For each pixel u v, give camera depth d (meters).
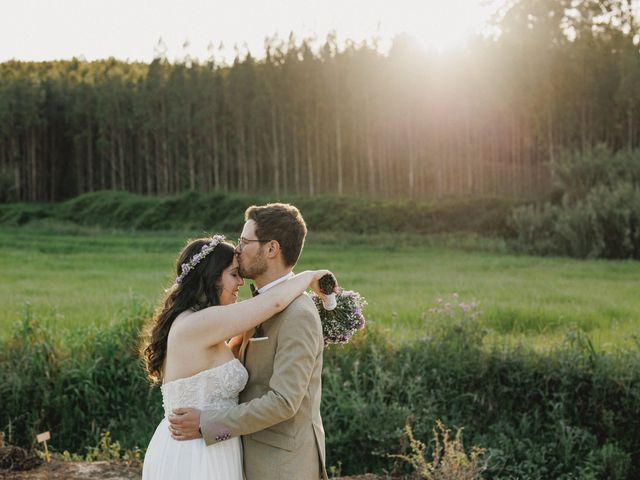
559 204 37.53
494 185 56.16
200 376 3.11
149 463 3.27
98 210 61.25
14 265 25.03
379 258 27.22
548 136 52.12
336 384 7.36
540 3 51.72
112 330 8.75
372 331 8.77
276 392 2.97
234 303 3.21
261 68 67.31
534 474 6.36
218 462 3.13
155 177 77.50
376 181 66.75
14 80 81.62
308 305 3.13
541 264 24.30
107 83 75.88
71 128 77.31
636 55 46.59
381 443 6.55
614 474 6.39
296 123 64.50
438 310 8.85
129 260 27.11
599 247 28.31
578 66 49.84
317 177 65.44
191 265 3.24
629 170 33.31
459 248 33.53
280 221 3.17
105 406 7.81
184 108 68.81
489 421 7.44
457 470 5.36
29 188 76.56
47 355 8.09
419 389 7.40
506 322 12.06
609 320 11.98
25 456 5.31
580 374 7.39
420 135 60.03
